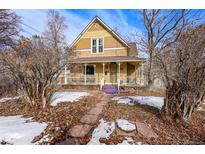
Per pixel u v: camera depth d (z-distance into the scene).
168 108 5.56
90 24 19.52
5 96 9.41
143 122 5.22
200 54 4.96
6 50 7.00
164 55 5.51
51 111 6.14
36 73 6.54
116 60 16.58
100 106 7.36
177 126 5.13
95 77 17.81
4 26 18.94
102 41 19.23
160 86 13.91
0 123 4.91
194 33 5.07
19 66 6.57
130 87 15.98
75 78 17.86
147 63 17.00
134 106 7.32
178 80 5.29
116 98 9.67
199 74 5.06
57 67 6.64
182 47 5.12
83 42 19.80
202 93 5.27
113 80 18.17
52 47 6.86
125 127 4.57
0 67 6.78
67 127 4.62
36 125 4.75
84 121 5.15
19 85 6.86
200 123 5.52
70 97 9.03
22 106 6.78
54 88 6.95
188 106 5.33
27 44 6.76
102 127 4.64
